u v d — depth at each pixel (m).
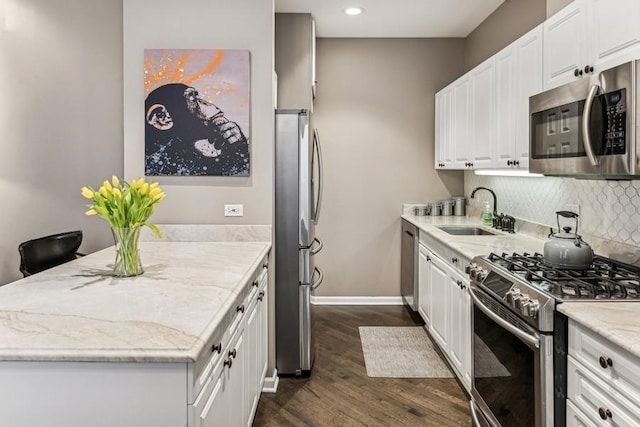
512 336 1.85
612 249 2.24
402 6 3.75
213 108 2.82
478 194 4.30
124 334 1.24
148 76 2.81
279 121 2.94
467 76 3.59
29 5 2.98
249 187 2.90
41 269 2.22
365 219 4.73
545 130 2.09
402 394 2.79
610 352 1.30
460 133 3.78
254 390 2.24
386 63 4.65
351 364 3.22
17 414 1.17
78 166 3.13
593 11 1.92
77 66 3.09
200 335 1.24
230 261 2.26
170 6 2.83
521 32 3.33
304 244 2.99
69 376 1.16
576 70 2.05
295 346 3.02
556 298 1.60
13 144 2.96
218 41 2.85
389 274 4.77
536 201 3.14
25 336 1.22
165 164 2.85
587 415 1.43
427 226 3.76
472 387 2.36
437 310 3.31
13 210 2.97
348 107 4.68
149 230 2.87
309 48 3.84
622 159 1.55
